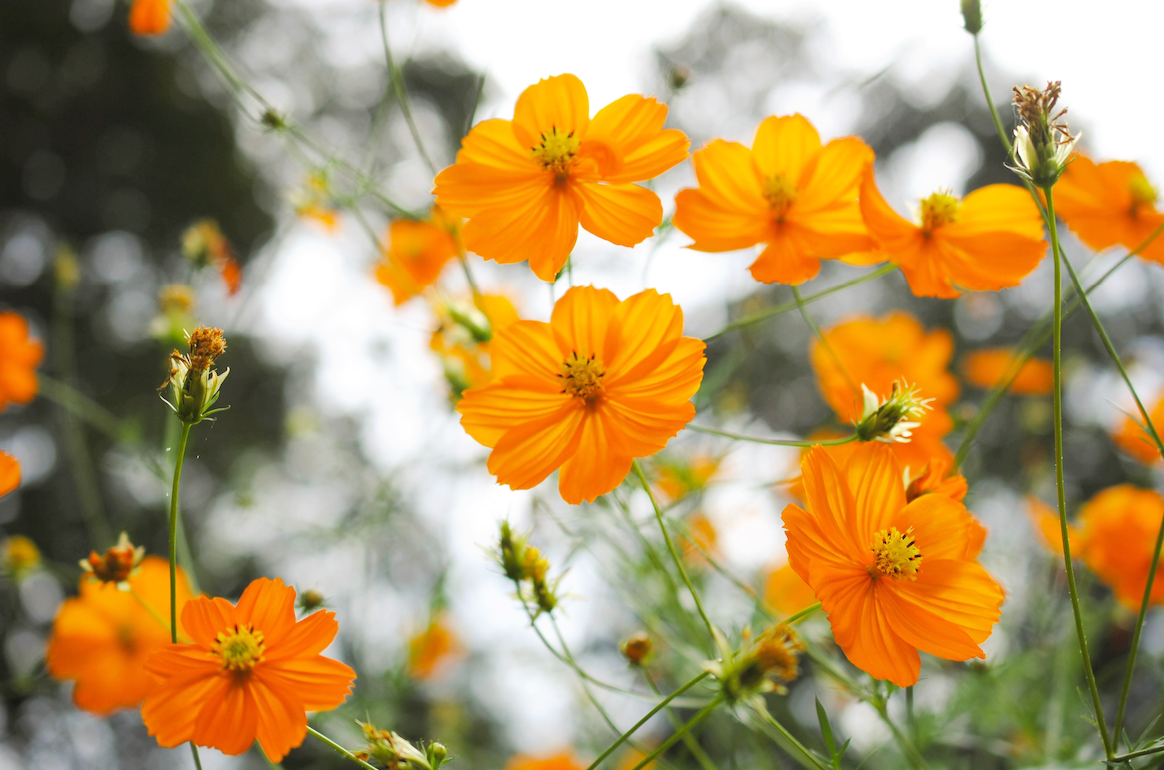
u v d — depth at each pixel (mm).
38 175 1919
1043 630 549
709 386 569
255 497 836
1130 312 1269
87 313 1843
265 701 404
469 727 834
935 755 536
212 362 408
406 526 755
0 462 435
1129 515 528
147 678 557
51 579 1366
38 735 1145
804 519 409
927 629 411
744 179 465
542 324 432
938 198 460
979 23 439
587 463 425
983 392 857
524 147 446
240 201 2006
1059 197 483
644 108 445
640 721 396
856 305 1425
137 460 644
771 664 398
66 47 1932
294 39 1777
